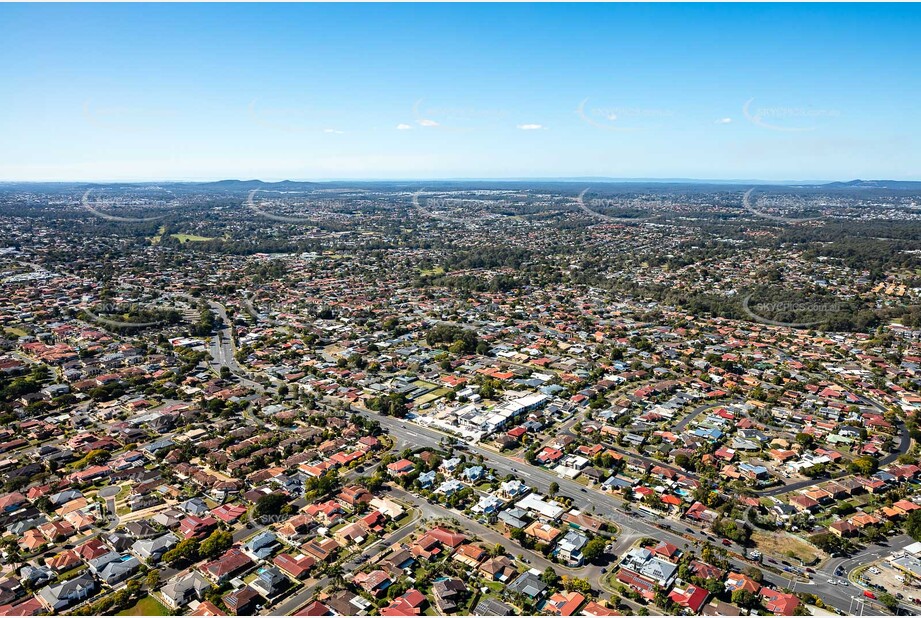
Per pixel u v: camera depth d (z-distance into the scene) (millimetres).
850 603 150500
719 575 157125
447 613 145875
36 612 144000
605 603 149250
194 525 176750
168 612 145625
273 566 162000
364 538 174625
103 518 184000
